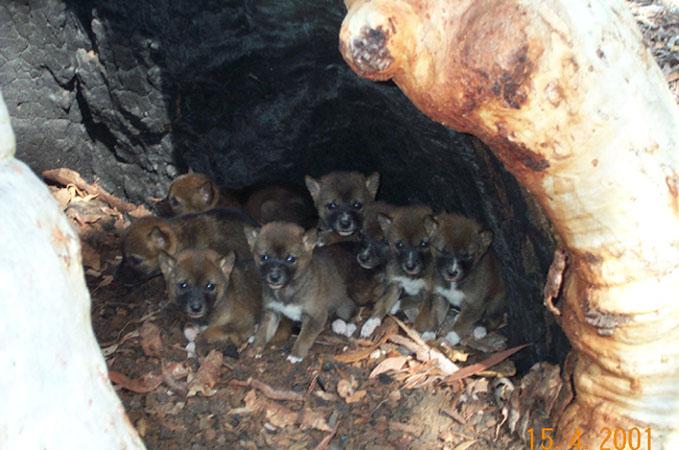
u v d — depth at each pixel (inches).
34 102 64.1
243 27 52.4
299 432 44.4
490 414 43.6
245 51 53.0
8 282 18.0
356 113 53.9
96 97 62.1
